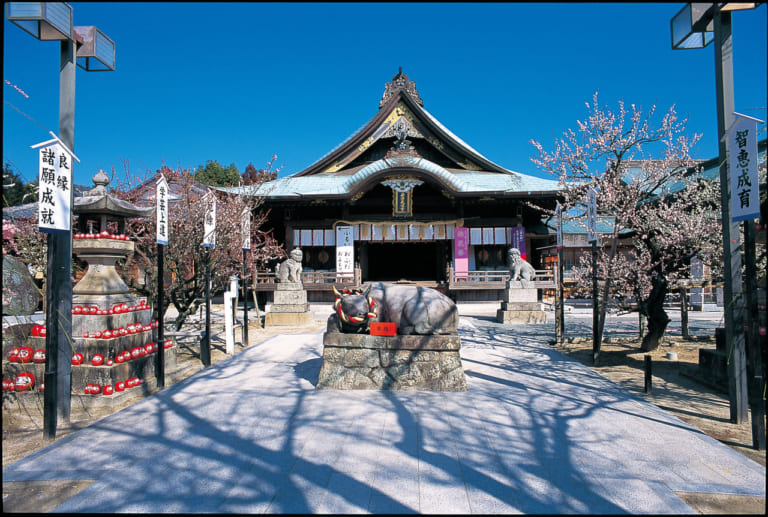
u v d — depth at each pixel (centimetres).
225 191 1897
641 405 636
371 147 2644
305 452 467
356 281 2130
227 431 530
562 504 366
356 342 715
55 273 549
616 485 399
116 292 730
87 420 589
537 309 1642
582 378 796
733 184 535
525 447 482
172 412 604
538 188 2272
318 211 2386
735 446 501
